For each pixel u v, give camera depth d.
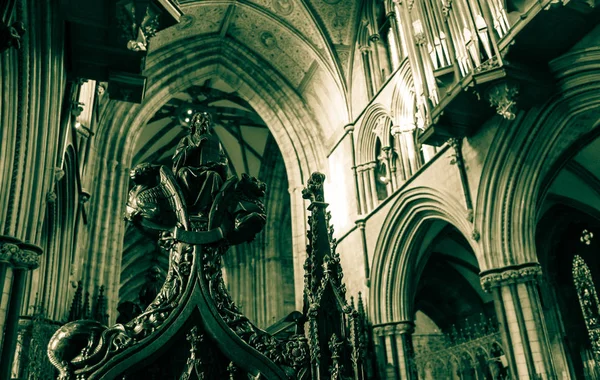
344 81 20.69
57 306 12.04
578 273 16.08
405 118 16.78
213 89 25.55
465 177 13.25
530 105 11.43
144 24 7.99
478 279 20.73
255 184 3.15
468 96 11.72
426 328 22.61
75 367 2.42
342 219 20.05
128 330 2.55
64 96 9.55
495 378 15.91
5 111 7.09
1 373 6.51
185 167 3.09
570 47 10.66
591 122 11.45
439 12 12.87
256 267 28.39
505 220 12.06
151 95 21.14
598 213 15.10
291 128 22.61
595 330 15.17
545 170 12.04
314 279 3.10
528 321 11.08
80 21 7.90
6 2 4.12
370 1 19.70
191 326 2.66
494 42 10.70
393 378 15.59
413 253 16.70
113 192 19.08
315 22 20.25
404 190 16.11
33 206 7.56
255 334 2.75
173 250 2.85
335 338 2.89
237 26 21.73
